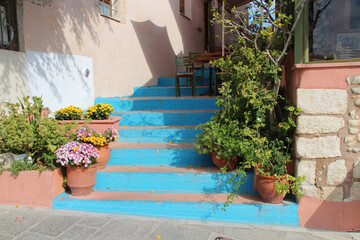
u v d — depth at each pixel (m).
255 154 3.41
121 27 6.70
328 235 3.11
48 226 3.17
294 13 3.50
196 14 11.51
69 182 3.71
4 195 3.72
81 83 5.46
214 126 3.87
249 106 3.83
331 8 3.22
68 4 5.13
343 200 3.23
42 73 4.59
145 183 3.93
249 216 3.33
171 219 3.38
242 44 4.15
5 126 3.70
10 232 3.03
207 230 3.13
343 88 3.13
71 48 5.21
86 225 3.21
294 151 3.43
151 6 8.01
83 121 4.55
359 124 3.13
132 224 3.24
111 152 4.42
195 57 6.62
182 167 4.18
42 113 4.38
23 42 4.26
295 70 3.33
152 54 8.08
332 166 3.23
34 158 3.90
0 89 3.89
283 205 3.33
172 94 6.97
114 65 6.47
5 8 4.05
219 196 3.63
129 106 6.01
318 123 3.21
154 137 5.00
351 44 3.17
